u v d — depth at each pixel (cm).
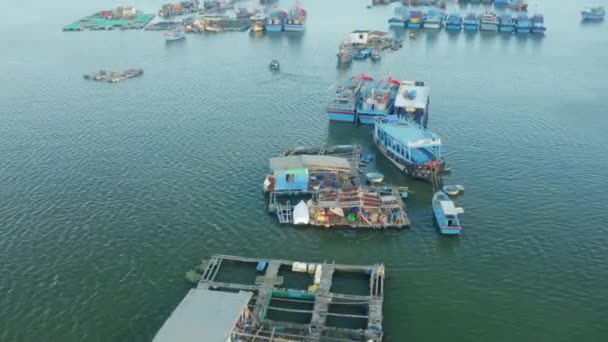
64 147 12281
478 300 7400
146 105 15038
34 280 7875
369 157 11525
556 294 7488
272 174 10431
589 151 11700
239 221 9256
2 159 11688
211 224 9181
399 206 9194
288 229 9025
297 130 13150
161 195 10100
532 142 12200
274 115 14150
